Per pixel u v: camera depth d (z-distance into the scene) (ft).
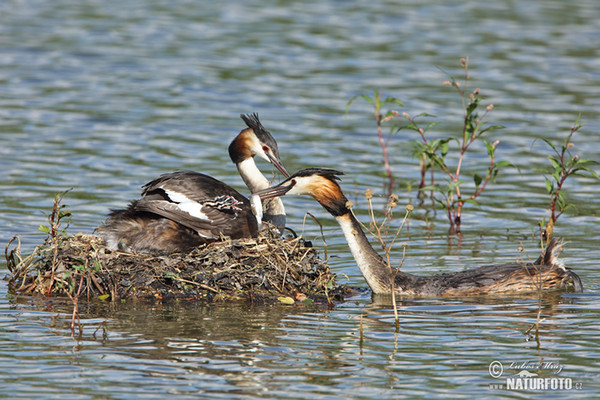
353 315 35.78
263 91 82.07
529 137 69.56
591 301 37.65
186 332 32.86
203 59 93.30
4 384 27.45
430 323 34.58
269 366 29.35
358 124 73.36
